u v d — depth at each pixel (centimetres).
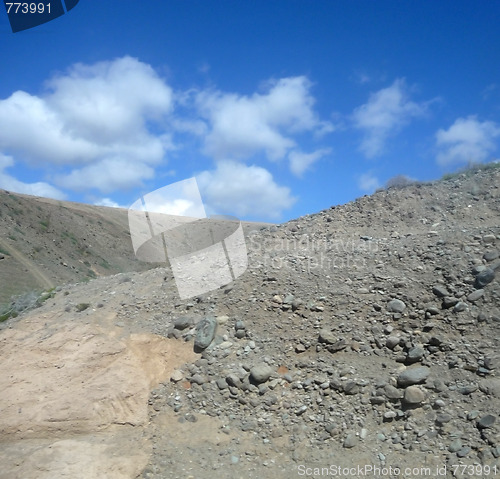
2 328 794
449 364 544
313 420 533
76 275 3006
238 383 589
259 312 686
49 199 4606
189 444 532
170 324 710
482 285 621
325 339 612
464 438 466
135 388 611
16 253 2789
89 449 529
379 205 976
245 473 486
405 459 465
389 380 546
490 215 843
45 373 655
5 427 572
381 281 684
